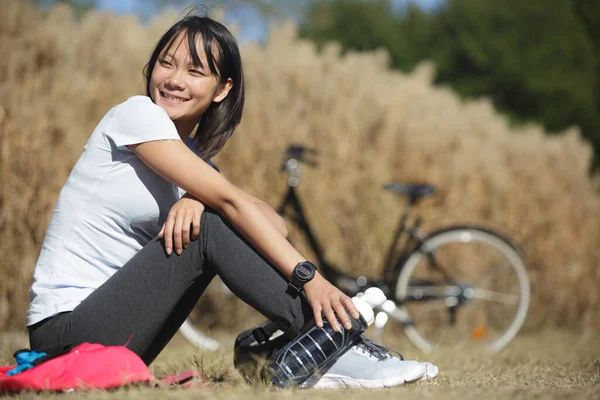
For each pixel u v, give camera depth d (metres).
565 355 3.64
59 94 5.16
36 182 4.79
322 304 2.06
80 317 2.03
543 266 6.84
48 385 1.91
